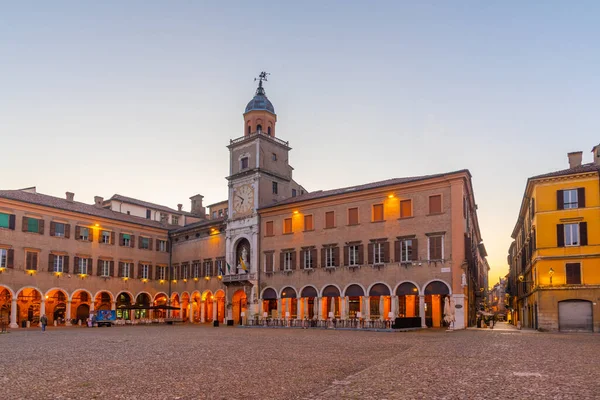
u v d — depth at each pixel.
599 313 43.88
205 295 73.88
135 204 86.12
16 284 61.81
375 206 56.47
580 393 13.39
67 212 68.25
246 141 71.25
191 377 16.78
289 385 15.03
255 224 67.06
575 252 45.41
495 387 14.34
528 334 40.53
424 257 51.88
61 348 29.06
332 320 51.66
